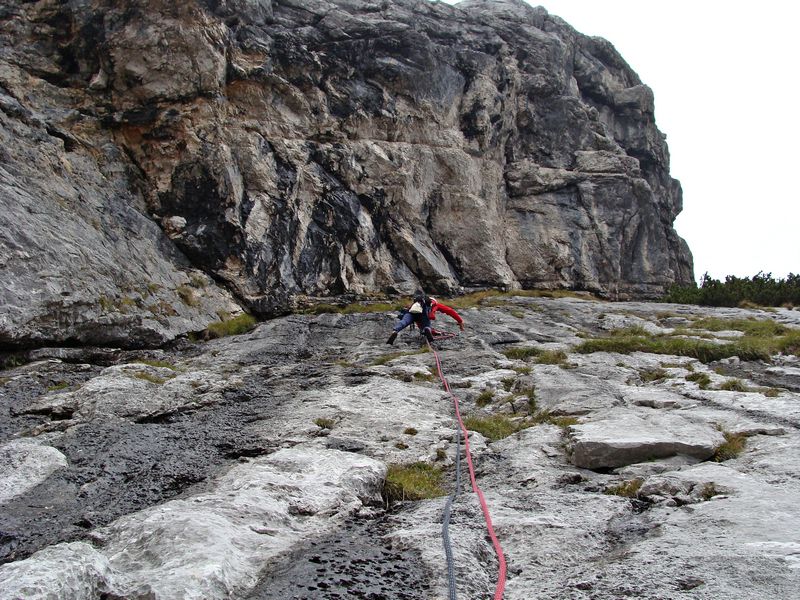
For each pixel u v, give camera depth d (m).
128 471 7.52
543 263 26.12
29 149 15.75
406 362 12.98
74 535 5.82
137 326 14.45
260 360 13.61
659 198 34.38
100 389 10.45
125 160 18.86
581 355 13.56
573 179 27.75
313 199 20.52
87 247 14.71
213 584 4.13
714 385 10.66
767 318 19.22
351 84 22.50
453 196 23.83
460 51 25.50
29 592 3.29
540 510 6.02
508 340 15.40
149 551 4.75
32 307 12.41
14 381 11.23
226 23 20.44
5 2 19.16
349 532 5.68
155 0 19.09
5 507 6.50
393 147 22.78
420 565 4.84
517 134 27.86
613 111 34.50
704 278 27.83
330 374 12.20
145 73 18.97
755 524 5.14
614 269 27.17
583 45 34.62
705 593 4.05
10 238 12.76
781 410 8.96
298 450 7.64
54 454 7.77
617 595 4.16
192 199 18.69
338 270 20.39
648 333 16.69
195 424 9.34
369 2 25.59
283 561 4.89
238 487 6.36
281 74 21.12
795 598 3.91
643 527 5.52
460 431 8.90
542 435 8.55
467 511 6.05
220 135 19.14
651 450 7.45
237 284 18.23
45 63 18.97
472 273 23.69
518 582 4.65
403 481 7.17
